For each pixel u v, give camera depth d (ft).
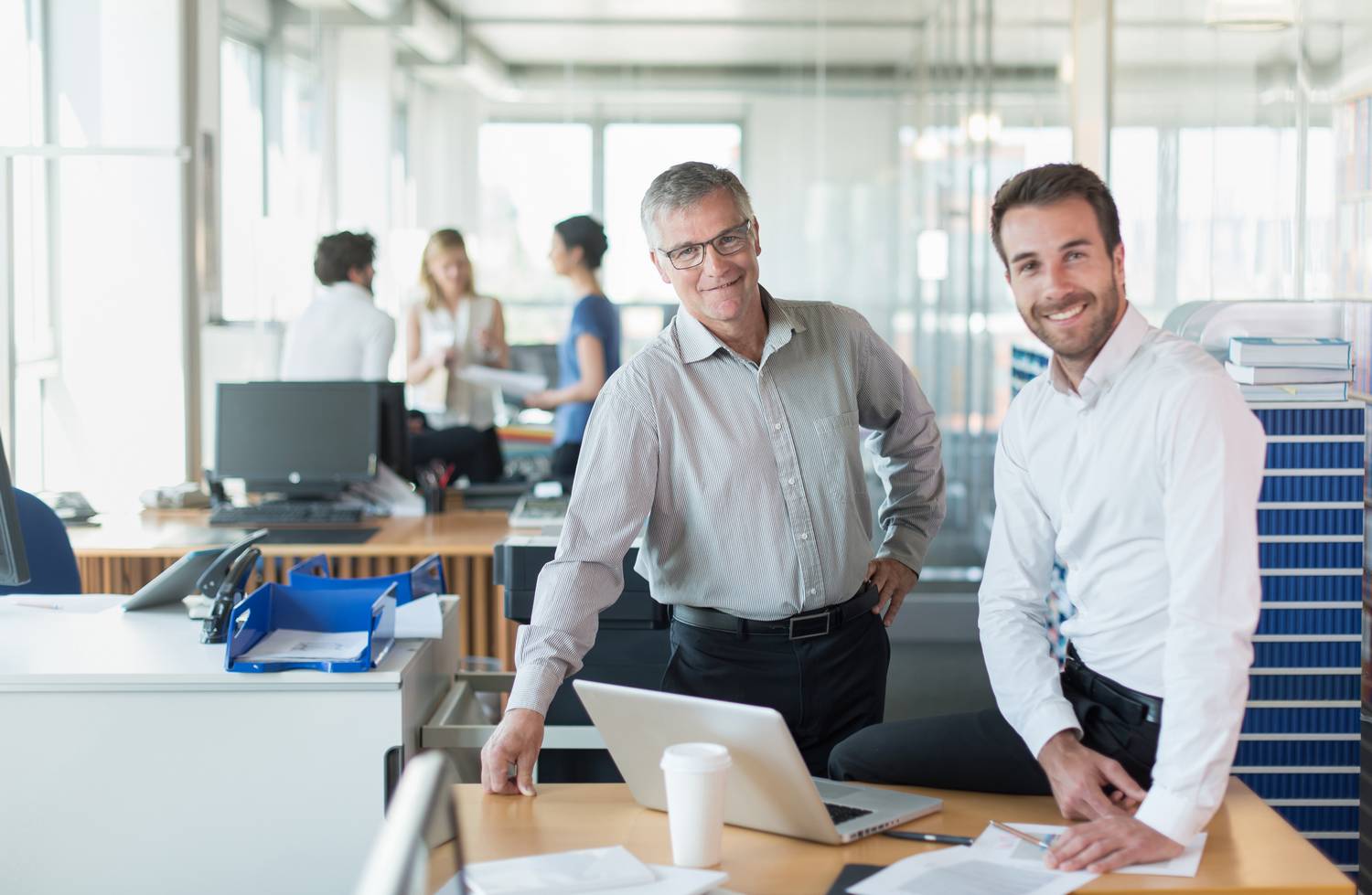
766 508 8.66
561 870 6.07
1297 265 15.98
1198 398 6.49
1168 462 6.54
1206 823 6.46
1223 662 6.28
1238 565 6.36
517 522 15.05
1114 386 6.81
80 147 16.79
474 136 26.76
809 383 8.86
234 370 21.47
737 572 8.72
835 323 9.14
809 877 6.14
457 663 11.47
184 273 19.30
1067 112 21.58
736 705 6.33
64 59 19.31
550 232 26.81
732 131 25.18
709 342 8.64
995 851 6.39
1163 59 17.95
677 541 8.83
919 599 22.40
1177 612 6.41
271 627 9.63
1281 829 6.61
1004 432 7.55
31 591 12.30
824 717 8.87
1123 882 5.98
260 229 22.74
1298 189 16.06
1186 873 6.07
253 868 9.04
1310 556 10.49
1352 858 10.65
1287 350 10.44
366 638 9.14
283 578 15.20
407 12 25.76
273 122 26.58
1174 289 17.87
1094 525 6.93
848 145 23.91
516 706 7.64
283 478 16.51
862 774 7.64
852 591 8.99
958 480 23.20
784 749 6.26
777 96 24.58
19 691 8.91
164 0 19.17
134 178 19.22
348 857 9.03
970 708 18.21
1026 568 7.48
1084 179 6.72
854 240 23.98
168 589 11.12
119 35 19.22
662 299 26.48
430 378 22.80
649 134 25.98
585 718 10.71
